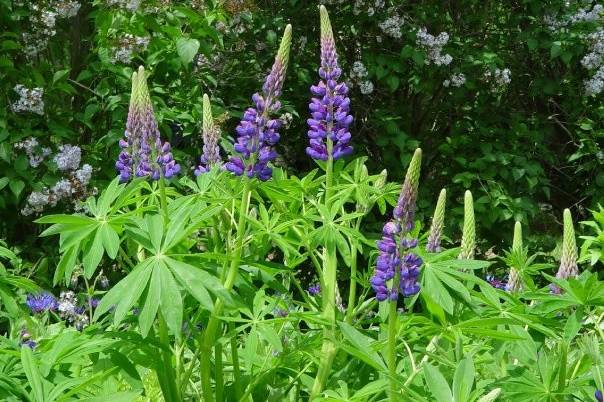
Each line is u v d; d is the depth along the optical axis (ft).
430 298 11.24
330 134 12.40
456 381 10.36
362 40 25.82
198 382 12.64
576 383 11.43
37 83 20.76
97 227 11.09
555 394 11.14
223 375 12.39
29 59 22.44
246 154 11.68
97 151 21.26
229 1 22.88
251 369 12.01
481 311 11.77
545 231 27.71
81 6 22.98
